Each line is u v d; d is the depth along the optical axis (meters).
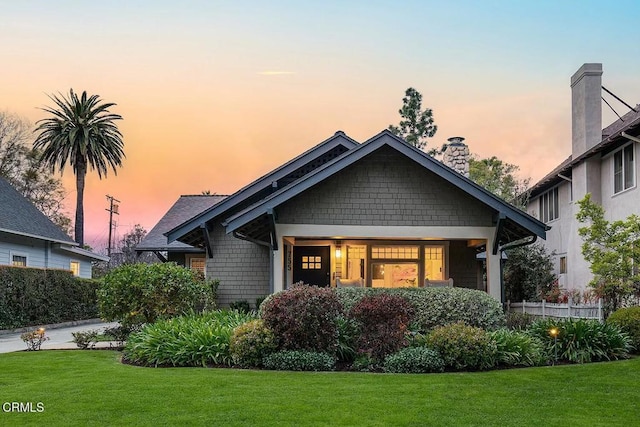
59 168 39.62
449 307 11.45
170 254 24.16
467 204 14.30
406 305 10.34
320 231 14.18
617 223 15.60
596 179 20.94
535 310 17.22
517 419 6.37
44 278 22.61
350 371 9.80
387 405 6.86
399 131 34.91
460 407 6.85
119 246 59.12
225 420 6.17
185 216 24.55
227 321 12.22
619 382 8.51
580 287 21.77
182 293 13.35
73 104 39.88
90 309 26.58
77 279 25.48
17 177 44.03
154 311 13.16
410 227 14.23
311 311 10.08
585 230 16.08
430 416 6.42
